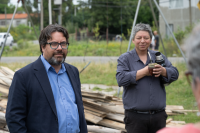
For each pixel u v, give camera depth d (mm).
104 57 17188
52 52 2275
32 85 2146
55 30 2299
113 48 21516
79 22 49156
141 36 2994
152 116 2891
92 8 46031
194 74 846
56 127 2129
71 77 2438
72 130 2240
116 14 44875
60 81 2334
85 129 2414
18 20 66938
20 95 2109
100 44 23906
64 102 2260
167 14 27578
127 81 2852
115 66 11742
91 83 8852
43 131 2086
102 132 3848
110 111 4133
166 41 20234
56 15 48000
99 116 4070
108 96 4230
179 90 7383
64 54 2330
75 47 22234
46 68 2285
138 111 2912
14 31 34281
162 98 2939
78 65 11492
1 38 25250
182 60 13055
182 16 26797
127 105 2975
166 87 7898
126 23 45875
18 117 2080
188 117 5055
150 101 2846
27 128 2146
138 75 2824
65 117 2209
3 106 4078
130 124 2996
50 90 2180
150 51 3148
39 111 2123
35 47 23234
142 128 2928
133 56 3088
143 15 47812
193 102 6145
